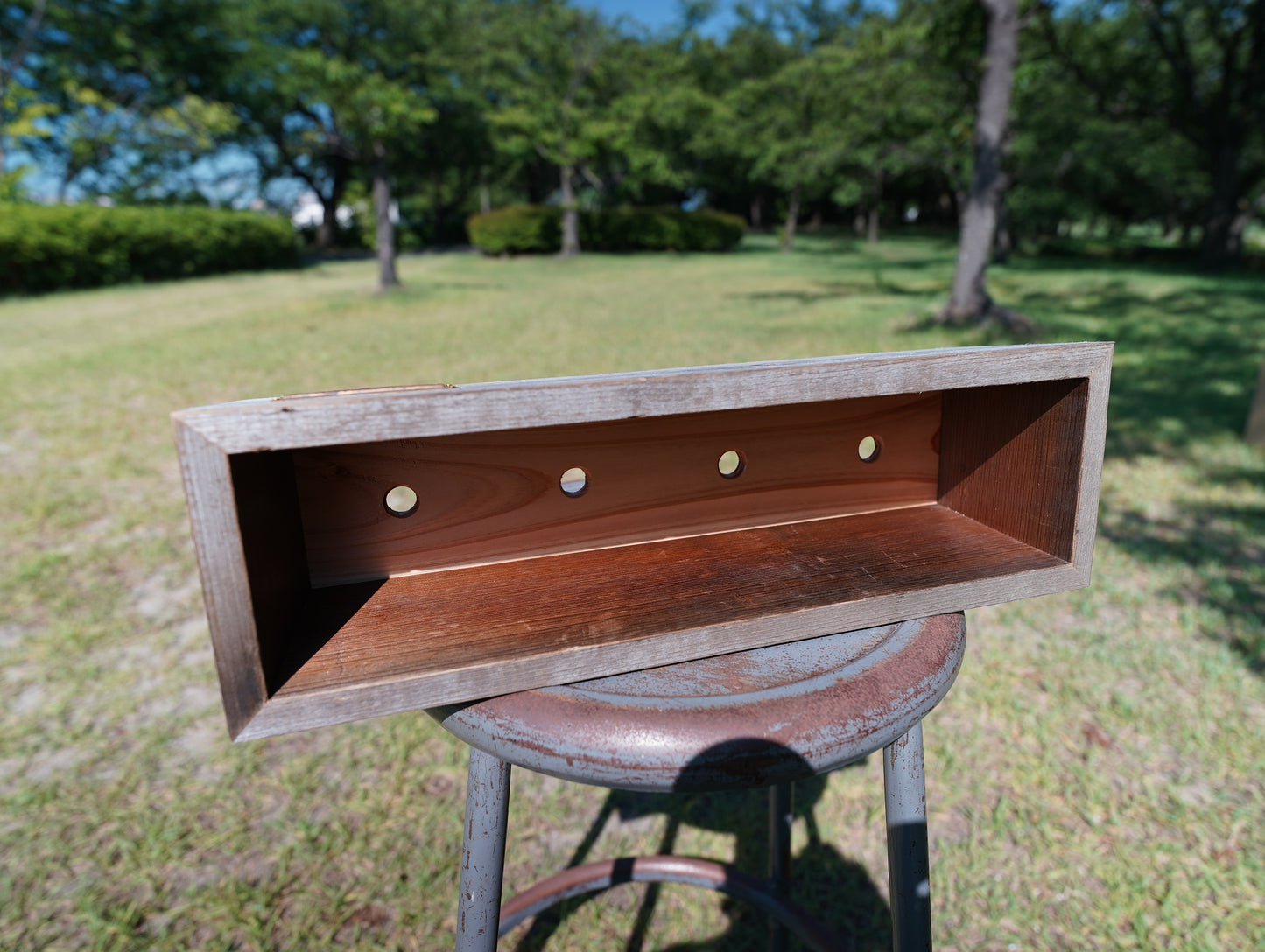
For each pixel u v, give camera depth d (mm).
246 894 1616
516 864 1718
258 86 24391
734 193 39062
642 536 896
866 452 1033
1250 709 2129
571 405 607
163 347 7559
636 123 24156
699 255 24531
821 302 10805
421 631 695
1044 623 2576
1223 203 16562
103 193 23438
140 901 1606
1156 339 7426
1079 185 23625
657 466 877
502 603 750
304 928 1549
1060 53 16484
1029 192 21109
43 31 20797
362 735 2133
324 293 13008
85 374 6332
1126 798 1846
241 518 557
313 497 749
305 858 1718
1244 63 17031
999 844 1726
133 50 21875
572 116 22625
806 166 21906
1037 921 1553
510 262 21891
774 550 882
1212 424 4695
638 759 653
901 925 883
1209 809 1807
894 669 753
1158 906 1579
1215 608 2619
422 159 30547
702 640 715
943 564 847
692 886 1691
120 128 20812
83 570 3047
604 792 1961
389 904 1607
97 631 2615
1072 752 1995
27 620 2697
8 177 16047
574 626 710
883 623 783
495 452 802
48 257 13891
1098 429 795
